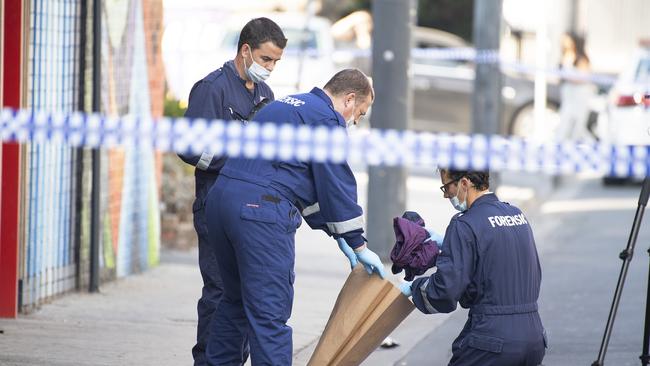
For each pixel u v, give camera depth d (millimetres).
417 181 63375
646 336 22391
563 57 66000
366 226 40969
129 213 35125
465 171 19562
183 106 42531
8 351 25547
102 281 33562
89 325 28609
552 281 37906
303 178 20766
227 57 66625
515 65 65062
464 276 18953
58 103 30516
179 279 35250
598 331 30406
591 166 18719
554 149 18641
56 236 31203
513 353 18953
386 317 20516
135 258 35750
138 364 25047
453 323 32031
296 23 68625
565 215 53781
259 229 20453
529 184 64500
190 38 70000
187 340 27562
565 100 66000
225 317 21844
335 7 111125
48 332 27609
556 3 78438
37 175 29984
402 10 40062
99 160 32406
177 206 40875
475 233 19031
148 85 35969
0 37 26938
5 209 28500
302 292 34656
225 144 18531
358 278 20906
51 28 30094
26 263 29672
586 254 43062
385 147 18578
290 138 18516
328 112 21031
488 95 54188
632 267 40062
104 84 32438
